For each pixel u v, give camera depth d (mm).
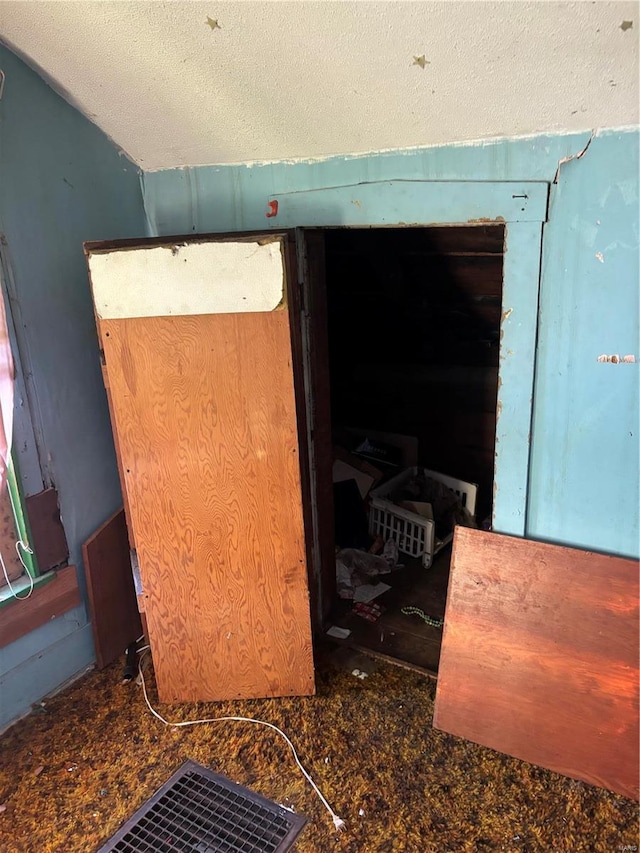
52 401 2025
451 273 2830
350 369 3881
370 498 3105
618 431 1633
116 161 2107
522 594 1797
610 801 1692
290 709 2070
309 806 1724
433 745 1905
